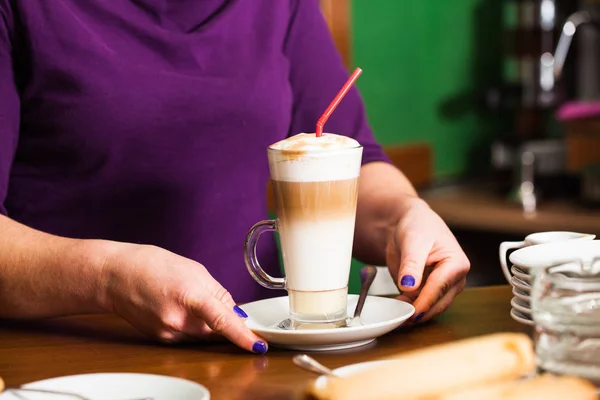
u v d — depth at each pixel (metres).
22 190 1.50
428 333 1.21
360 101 1.68
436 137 3.85
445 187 3.65
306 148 1.15
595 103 3.13
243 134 1.56
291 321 1.19
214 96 1.53
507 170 3.73
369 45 3.59
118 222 1.52
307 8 1.67
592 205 3.05
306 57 1.66
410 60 3.73
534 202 3.17
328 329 1.13
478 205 3.19
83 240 1.24
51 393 1.03
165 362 1.14
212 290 1.17
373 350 1.15
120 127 1.48
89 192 1.50
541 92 3.40
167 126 1.51
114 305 1.20
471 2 3.90
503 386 0.90
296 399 1.01
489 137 4.01
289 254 1.18
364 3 3.57
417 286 1.23
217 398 1.03
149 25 1.50
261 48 1.59
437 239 1.29
